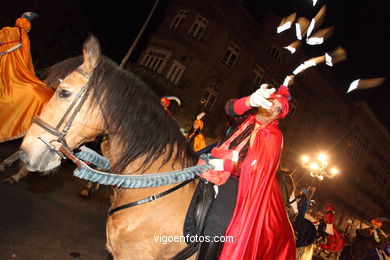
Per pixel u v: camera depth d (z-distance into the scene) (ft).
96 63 5.27
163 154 5.93
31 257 9.36
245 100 5.49
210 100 65.46
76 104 5.19
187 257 5.84
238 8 65.16
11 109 11.71
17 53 12.46
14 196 13.48
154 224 5.53
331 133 87.30
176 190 5.77
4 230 10.18
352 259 29.71
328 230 28.40
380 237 28.09
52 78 5.41
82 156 6.14
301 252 17.03
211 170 5.59
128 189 5.76
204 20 64.34
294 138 77.77
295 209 14.73
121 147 5.68
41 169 5.14
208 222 5.63
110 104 5.39
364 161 98.12
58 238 11.54
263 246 5.40
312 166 28.35
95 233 13.80
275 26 71.15
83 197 18.03
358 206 96.89
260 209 5.39
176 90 60.39
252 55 69.62
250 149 5.58
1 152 19.52
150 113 5.79
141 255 5.62
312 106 81.15
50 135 5.11
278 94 5.68
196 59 62.18
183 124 60.90
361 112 92.94
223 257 5.22
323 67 77.56
